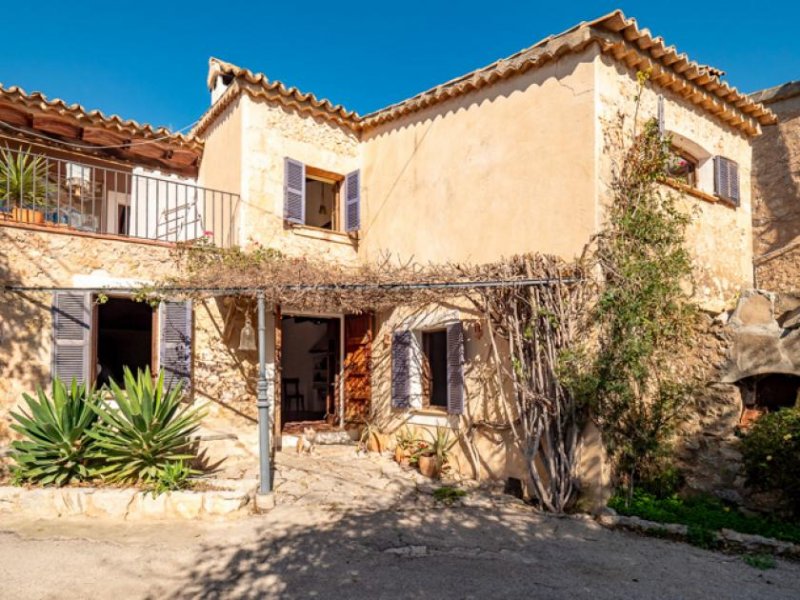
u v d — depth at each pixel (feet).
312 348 45.62
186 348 27.14
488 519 20.75
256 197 30.32
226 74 30.45
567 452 21.89
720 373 22.31
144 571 15.85
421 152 30.35
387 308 32.07
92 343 25.73
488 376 25.48
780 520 19.27
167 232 32.96
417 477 26.32
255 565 16.35
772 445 19.26
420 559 16.93
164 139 33.60
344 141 34.12
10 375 23.88
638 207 22.82
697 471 21.86
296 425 33.68
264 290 22.49
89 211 33.78
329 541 18.28
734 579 15.62
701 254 26.66
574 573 15.99
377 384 32.40
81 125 30.42
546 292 22.08
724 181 28.09
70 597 14.30
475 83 26.99
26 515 20.30
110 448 21.63
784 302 21.70
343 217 34.30
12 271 24.18
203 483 22.58
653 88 25.04
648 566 16.55
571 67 23.49
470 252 27.14
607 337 21.63
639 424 21.83
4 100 27.71
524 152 25.08
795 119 33.83
